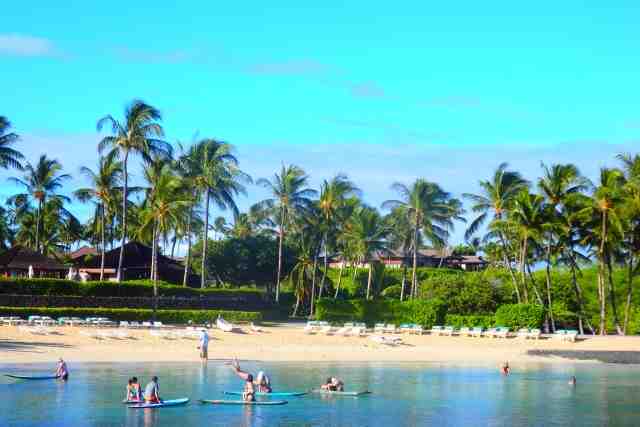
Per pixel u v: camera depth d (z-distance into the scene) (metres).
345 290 129.88
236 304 95.75
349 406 44.47
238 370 46.25
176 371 55.66
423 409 43.91
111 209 110.81
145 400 42.69
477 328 82.81
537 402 46.81
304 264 111.06
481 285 93.38
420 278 129.88
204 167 103.94
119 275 94.56
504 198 94.81
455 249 170.00
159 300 86.50
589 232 88.31
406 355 70.88
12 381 48.97
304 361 64.94
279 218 113.69
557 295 94.06
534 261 100.00
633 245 87.94
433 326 88.44
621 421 41.12
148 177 100.38
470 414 42.62
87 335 68.06
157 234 94.50
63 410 40.47
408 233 120.38
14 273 95.12
